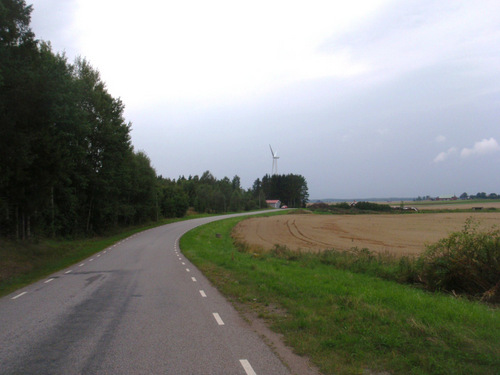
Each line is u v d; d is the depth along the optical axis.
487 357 4.82
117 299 9.66
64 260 20.66
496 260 10.67
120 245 30.31
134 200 57.91
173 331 6.65
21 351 5.59
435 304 8.14
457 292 11.08
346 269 15.77
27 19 19.30
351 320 6.86
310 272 14.02
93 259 20.69
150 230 49.72
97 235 41.97
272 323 7.18
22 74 19.20
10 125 18.59
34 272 16.31
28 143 19.70
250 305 8.77
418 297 8.90
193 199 116.38
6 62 18.50
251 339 6.17
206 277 13.63
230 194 126.44
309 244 33.75
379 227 52.47
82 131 29.98
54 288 11.66
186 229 50.50
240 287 10.98
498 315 7.41
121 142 40.62
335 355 5.29
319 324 6.75
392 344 5.52
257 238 40.47
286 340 6.06
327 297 8.87
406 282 12.53
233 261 17.48
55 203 33.59
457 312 7.30
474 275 10.68
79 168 36.66
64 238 34.41
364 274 14.23
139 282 12.54
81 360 5.20
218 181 155.50
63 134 26.78
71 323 7.24
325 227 54.50
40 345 5.88
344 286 10.59
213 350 5.61
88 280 13.16
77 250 26.61
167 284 12.09
